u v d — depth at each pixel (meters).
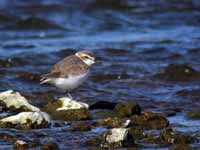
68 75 16.20
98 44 24.50
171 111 16.52
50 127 14.95
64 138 14.09
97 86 19.09
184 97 18.03
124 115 15.93
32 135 14.20
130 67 21.08
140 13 30.00
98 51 23.08
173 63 21.23
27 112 15.17
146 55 22.80
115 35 26.45
